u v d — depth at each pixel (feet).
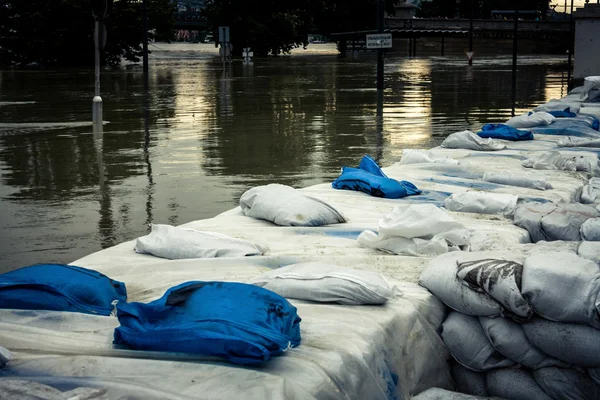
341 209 23.43
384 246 18.81
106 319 13.88
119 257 18.61
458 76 110.63
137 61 161.68
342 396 12.06
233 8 199.72
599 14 79.25
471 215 22.66
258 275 16.92
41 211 26.37
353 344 12.99
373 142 43.09
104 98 74.18
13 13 150.92
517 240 19.71
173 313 13.02
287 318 12.87
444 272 15.55
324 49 287.89
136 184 31.12
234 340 11.82
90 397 10.71
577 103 55.21
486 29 228.22
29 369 11.87
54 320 13.79
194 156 38.22
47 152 39.65
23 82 101.19
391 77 108.27
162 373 11.62
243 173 33.53
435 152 34.53
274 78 105.81
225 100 71.00
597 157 32.91
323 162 36.40
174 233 19.03
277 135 46.16
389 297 14.87
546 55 218.18
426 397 14.24
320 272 15.39
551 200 24.56
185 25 258.16
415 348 14.56
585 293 13.89
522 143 37.37
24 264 20.31
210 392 11.07
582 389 14.28
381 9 75.15
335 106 64.90
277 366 11.96
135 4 161.07
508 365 14.98
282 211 21.50
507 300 14.35
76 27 149.38
